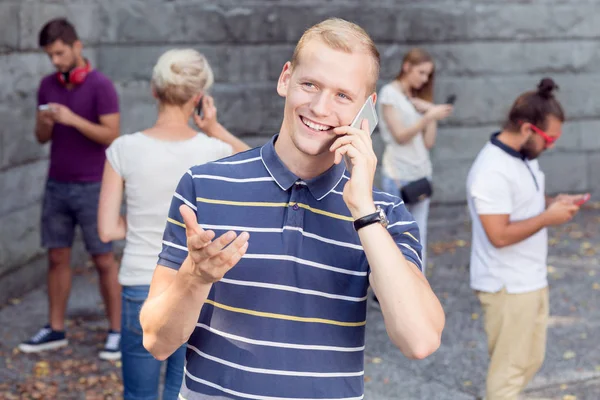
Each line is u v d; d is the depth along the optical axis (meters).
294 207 2.38
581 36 10.97
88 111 6.36
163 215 4.23
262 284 2.36
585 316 7.27
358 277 2.40
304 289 2.37
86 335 6.71
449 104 7.45
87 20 8.73
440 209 10.56
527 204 4.55
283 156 2.42
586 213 10.96
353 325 2.40
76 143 6.34
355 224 2.29
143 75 9.12
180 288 2.24
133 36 9.04
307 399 2.36
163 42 9.14
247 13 9.39
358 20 9.84
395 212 2.46
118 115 6.43
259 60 9.51
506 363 4.62
